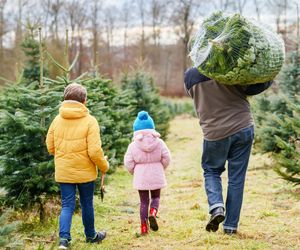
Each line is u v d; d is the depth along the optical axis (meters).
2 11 44.69
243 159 5.12
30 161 6.00
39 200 6.10
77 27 55.62
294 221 5.92
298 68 10.51
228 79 4.70
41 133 5.96
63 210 4.83
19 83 9.09
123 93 13.03
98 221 6.30
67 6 54.47
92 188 4.97
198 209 6.96
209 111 5.09
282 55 4.71
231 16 4.73
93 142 4.77
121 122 10.80
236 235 5.20
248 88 5.02
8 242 3.71
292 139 7.90
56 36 47.44
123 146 10.45
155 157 5.43
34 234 5.64
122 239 5.34
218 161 5.18
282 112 10.00
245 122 5.04
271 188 8.24
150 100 16.80
